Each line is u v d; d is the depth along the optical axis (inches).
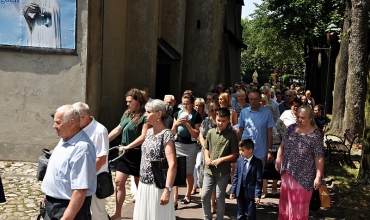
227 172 236.1
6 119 420.2
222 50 980.6
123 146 239.3
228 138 234.2
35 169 387.9
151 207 192.4
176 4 773.9
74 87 416.8
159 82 760.3
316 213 293.0
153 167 189.8
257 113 280.7
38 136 418.9
